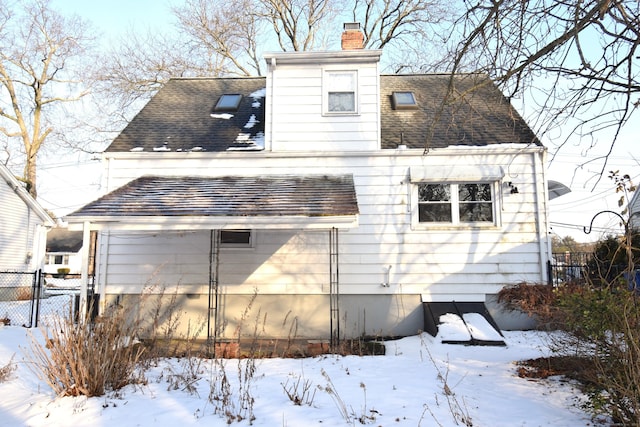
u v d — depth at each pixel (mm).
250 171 11312
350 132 11336
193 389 5570
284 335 10719
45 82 28234
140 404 5121
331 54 11422
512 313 10539
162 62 23359
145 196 9469
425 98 13555
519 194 10930
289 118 11453
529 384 5945
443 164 11094
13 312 14750
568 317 5199
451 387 5824
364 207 11062
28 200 20625
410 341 9773
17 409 5062
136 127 12445
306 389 5504
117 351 5691
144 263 11023
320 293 10836
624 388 4102
